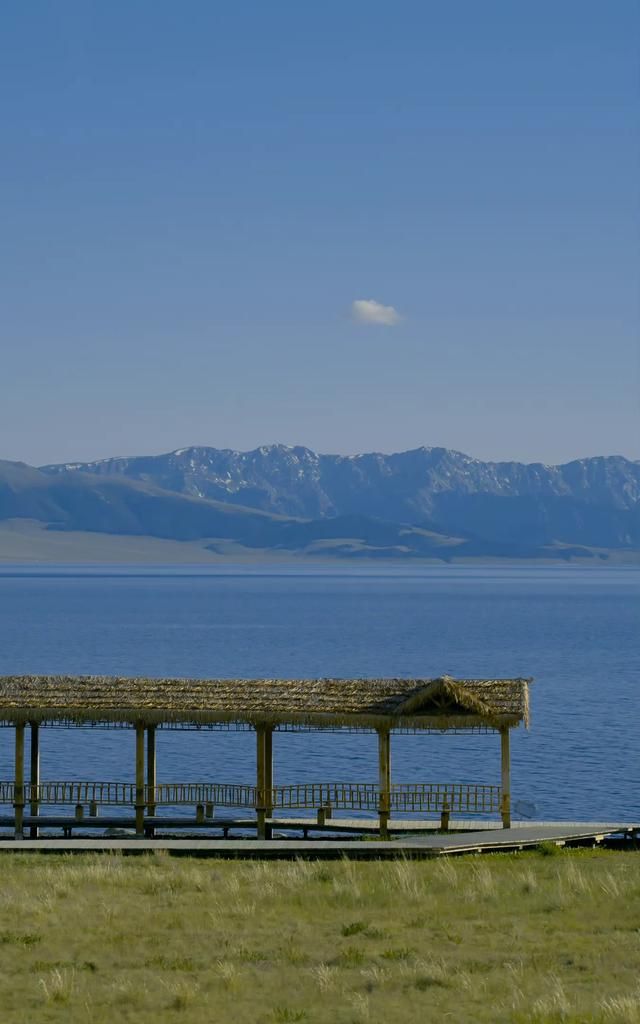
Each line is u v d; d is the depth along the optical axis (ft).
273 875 131.85
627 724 347.36
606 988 88.12
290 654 554.05
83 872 132.77
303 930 106.93
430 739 333.01
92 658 525.34
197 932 105.91
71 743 329.52
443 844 150.10
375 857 147.84
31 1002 85.56
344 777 272.10
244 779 270.05
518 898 119.75
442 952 99.19
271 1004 85.40
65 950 100.01
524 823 173.68
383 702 166.09
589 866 139.74
